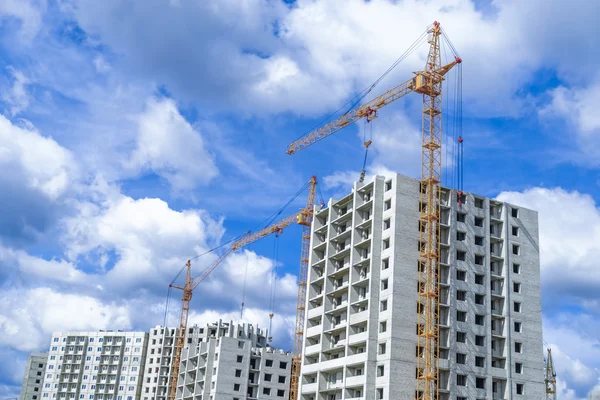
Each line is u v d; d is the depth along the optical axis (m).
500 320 139.25
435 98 155.25
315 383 144.38
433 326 130.38
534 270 146.12
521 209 150.25
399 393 125.81
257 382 195.25
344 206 155.88
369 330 131.88
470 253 140.62
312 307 155.00
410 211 139.12
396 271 133.25
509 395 133.50
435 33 160.25
